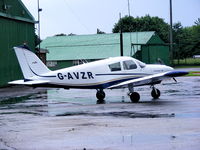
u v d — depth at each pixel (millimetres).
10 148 9000
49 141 9602
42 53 49875
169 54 66562
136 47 60062
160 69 19344
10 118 13789
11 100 21359
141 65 19203
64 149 8742
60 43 66438
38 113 15031
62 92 26297
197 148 8344
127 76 18844
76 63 61750
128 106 16078
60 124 12047
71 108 16328
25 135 10461
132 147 8648
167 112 13625
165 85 27781
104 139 9570
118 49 61219
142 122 11703
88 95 22953
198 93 20672
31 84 18312
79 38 67312
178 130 10250
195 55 83312
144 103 16953
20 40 38250
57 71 18688
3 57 34750
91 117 13273
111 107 16016
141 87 26828
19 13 37969
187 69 52719
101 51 62219
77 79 18562
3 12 34750
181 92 21656
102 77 18641
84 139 9672
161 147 8539
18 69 37812
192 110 13914
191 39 92375
